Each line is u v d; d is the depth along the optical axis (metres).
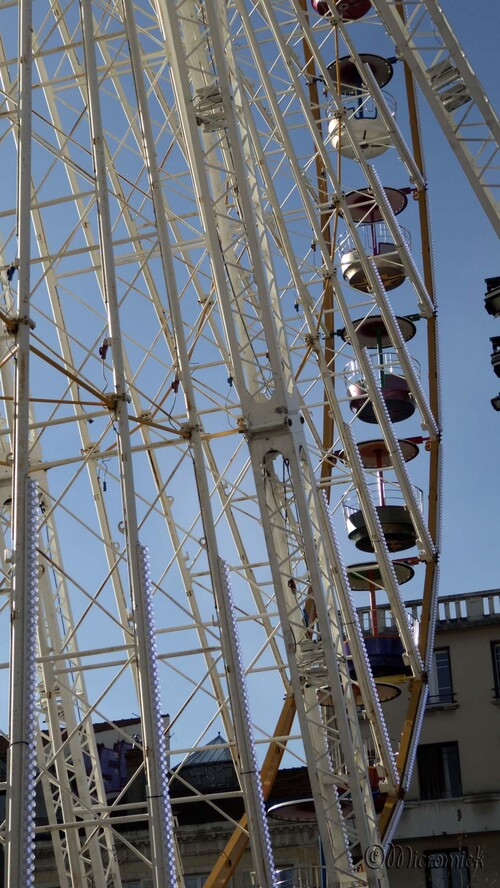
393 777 29.67
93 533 22.73
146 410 28.45
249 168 25.17
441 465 35.62
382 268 37.28
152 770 19.41
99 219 21.73
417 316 36.12
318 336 31.03
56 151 23.50
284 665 25.55
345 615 29.05
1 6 25.19
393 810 29.77
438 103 23.19
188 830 39.31
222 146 25.08
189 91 23.80
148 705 19.55
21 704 17.66
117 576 29.02
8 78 27.50
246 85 30.62
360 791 22.02
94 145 22.20
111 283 21.28
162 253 22.88
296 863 38.12
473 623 42.22
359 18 34.47
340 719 21.97
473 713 41.31
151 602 19.98
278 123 29.83
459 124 23.06
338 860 23.92
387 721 41.94
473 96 22.77
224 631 21.59
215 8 23.98
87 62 22.48
